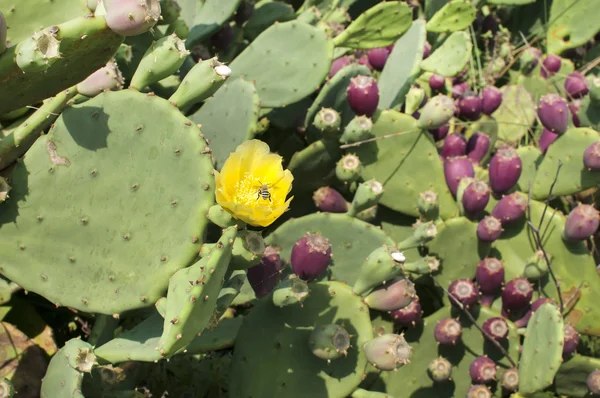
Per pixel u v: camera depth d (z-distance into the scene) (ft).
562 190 6.02
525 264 5.85
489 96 6.50
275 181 4.48
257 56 5.83
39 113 4.63
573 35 7.68
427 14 6.74
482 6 7.28
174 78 5.70
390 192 5.84
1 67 4.39
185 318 4.29
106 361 4.55
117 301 4.58
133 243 4.56
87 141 4.56
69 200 4.59
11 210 4.61
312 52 5.73
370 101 5.60
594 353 5.94
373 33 5.77
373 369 5.41
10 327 5.03
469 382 5.53
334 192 5.66
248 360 4.91
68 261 4.61
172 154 4.52
